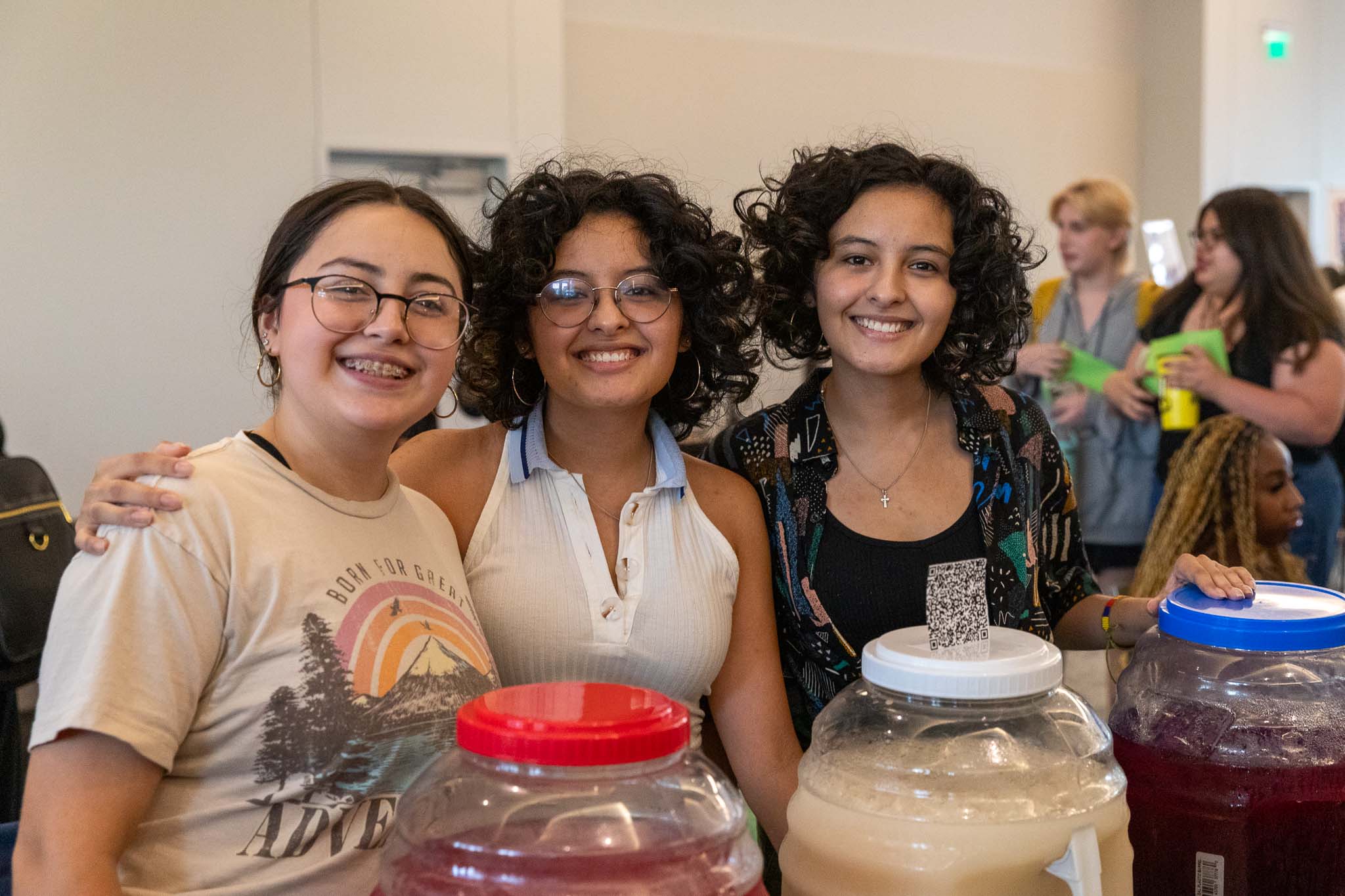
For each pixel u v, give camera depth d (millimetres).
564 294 1262
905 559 1502
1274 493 2410
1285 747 1093
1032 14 5242
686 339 1387
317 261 1031
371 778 983
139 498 938
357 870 968
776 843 1354
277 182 3664
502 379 1350
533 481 1342
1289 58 5555
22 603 1875
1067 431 3480
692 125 4602
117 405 3521
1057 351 3467
